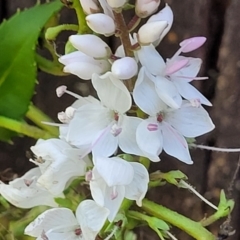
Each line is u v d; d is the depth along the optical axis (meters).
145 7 0.08
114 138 0.09
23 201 0.10
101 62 0.09
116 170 0.08
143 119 0.09
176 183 0.10
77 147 0.09
